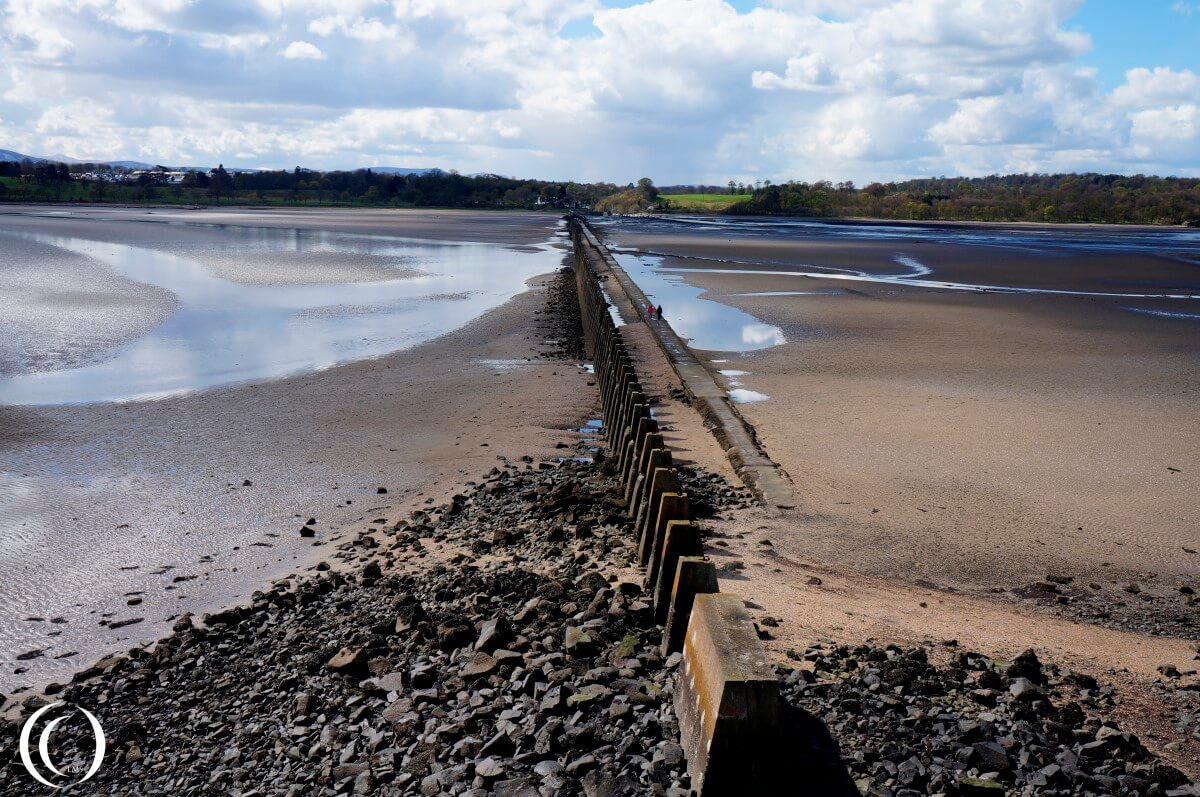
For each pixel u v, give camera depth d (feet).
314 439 64.75
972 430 66.39
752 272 193.16
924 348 100.99
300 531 48.26
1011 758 21.83
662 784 20.90
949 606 36.35
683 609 27.76
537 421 70.44
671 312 127.95
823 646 28.99
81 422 67.77
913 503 50.62
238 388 79.00
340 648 32.27
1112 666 29.73
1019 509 50.21
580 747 22.97
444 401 75.92
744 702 19.67
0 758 27.58
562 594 34.40
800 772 20.85
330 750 25.39
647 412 50.62
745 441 60.80
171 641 35.27
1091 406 74.74
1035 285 176.55
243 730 27.63
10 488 54.03
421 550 44.01
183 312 119.75
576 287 156.87
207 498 53.16
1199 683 28.02
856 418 69.26
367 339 103.76
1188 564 43.32
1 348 92.89
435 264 201.67
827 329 113.91
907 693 25.26
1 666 34.88
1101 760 22.08
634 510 45.01
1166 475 56.80
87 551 45.68
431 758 23.52
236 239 263.90
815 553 42.55
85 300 126.21
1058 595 38.93
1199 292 169.68
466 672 28.12
